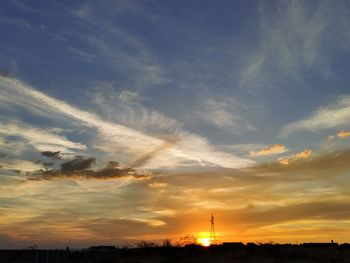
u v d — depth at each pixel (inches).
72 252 2410.2
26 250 2442.2
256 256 2333.9
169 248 2469.2
